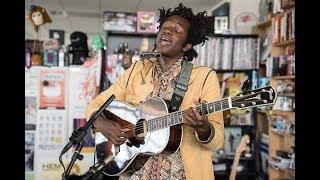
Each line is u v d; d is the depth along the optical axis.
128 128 1.67
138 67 1.73
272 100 1.41
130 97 1.72
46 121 3.26
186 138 1.55
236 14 4.94
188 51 1.71
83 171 3.10
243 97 1.44
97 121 1.73
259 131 4.29
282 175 3.80
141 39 4.18
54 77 3.27
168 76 1.62
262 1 4.47
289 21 3.46
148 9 6.14
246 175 4.24
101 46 3.70
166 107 1.56
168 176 1.56
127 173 1.68
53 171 3.24
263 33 4.38
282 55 3.75
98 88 3.28
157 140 1.57
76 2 5.94
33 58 3.42
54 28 7.46
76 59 3.59
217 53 4.23
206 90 1.55
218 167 4.23
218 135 1.49
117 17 4.12
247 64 4.26
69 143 1.59
